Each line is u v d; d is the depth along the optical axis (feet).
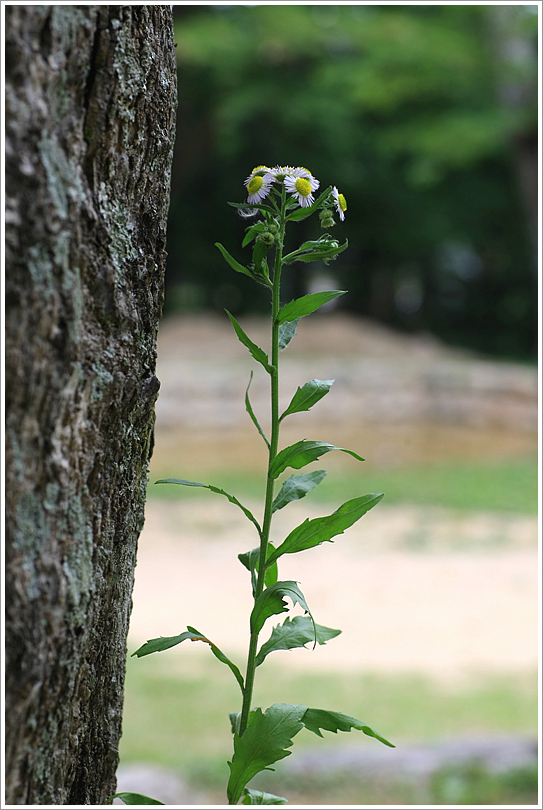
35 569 3.49
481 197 82.94
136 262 4.38
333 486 37.24
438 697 16.21
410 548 29.01
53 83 3.49
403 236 84.28
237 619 21.49
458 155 60.95
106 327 4.03
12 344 3.33
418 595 23.94
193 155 75.05
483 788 11.80
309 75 67.46
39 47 3.42
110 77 3.94
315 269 80.59
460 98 62.23
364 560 27.63
